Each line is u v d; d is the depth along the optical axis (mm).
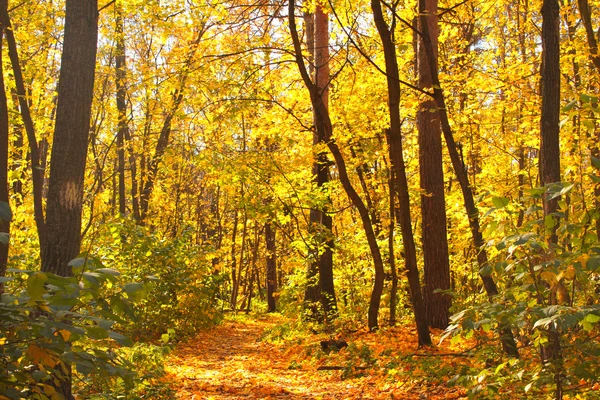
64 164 5836
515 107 13719
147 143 20562
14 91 11648
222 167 13586
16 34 10570
